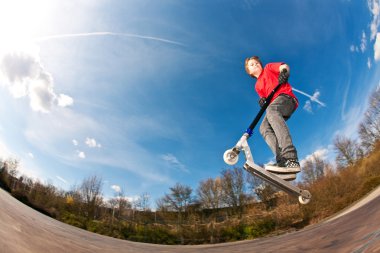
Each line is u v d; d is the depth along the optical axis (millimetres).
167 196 30859
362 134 30750
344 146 31953
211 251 10406
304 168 28812
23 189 20875
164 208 30125
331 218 17625
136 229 24078
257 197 31641
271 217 23219
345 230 8008
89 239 8250
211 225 24422
